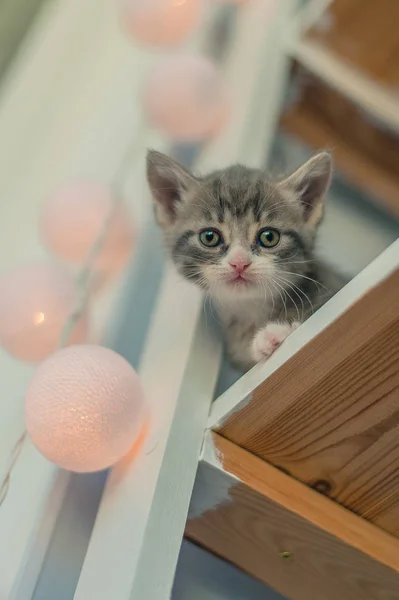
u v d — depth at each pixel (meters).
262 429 0.58
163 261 0.80
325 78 0.83
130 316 0.77
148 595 0.55
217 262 0.69
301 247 0.71
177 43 0.81
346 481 0.58
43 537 0.66
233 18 0.94
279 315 0.69
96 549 0.59
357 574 0.60
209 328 0.66
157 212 0.73
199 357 0.63
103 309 0.77
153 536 0.56
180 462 0.58
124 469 0.60
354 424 0.56
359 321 0.52
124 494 0.59
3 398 0.77
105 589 0.56
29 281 0.65
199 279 0.70
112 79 1.02
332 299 0.54
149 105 0.76
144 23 0.78
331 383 0.55
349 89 0.83
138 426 0.59
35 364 0.67
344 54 0.82
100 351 0.60
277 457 0.59
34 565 0.65
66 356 0.59
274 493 0.58
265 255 0.69
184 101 0.75
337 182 0.89
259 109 0.79
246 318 0.69
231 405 0.58
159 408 0.61
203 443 0.59
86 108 1.01
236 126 0.77
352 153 0.87
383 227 0.88
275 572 0.63
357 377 0.54
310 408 0.56
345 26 0.79
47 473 0.69
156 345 0.66
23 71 1.05
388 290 0.51
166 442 0.59
